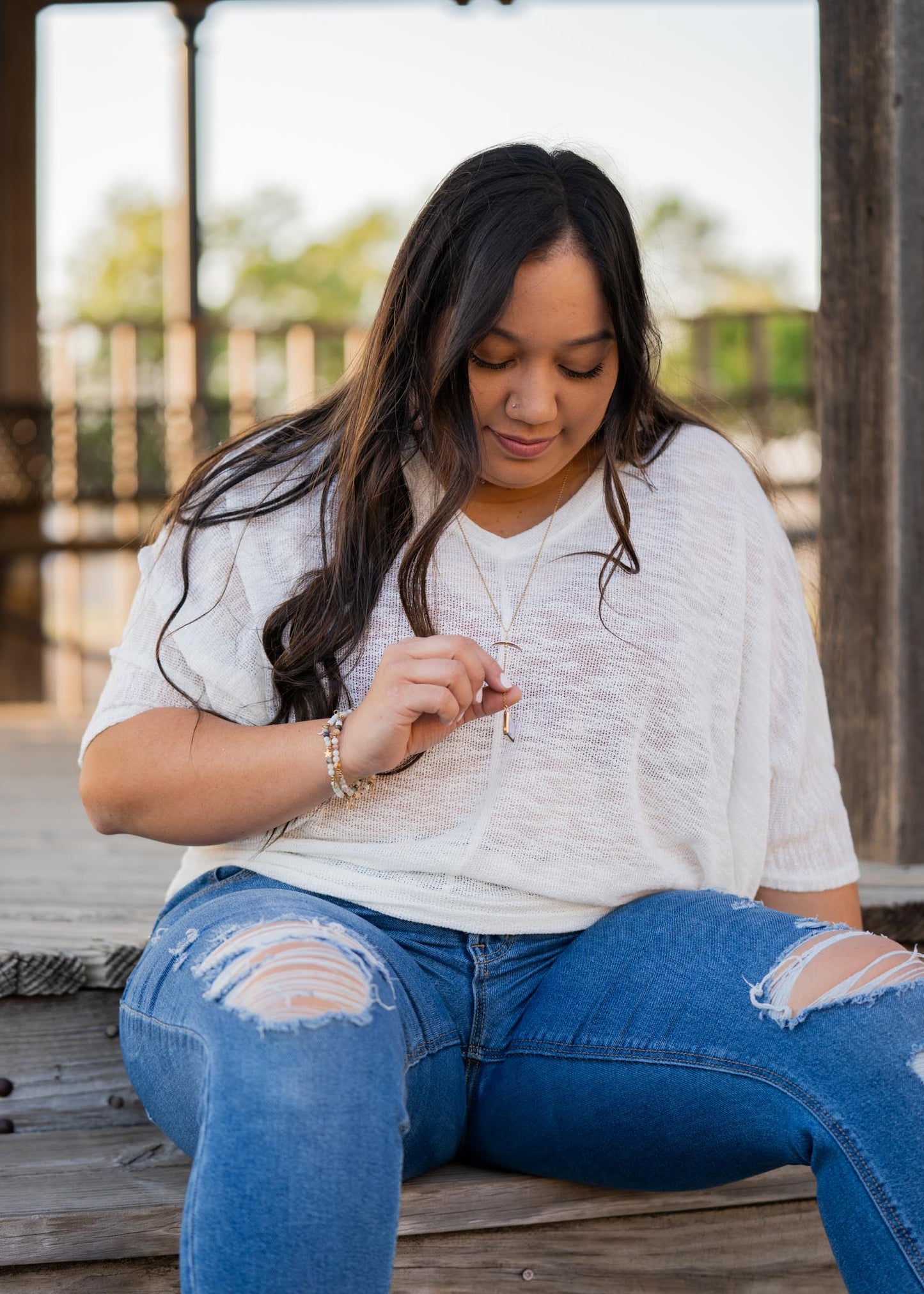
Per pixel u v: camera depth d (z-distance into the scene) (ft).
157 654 4.72
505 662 4.72
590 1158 4.73
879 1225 3.88
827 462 7.66
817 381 7.68
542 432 4.54
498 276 4.29
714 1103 4.31
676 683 4.88
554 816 4.74
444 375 4.42
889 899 6.63
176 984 4.27
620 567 4.84
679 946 4.60
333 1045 3.77
